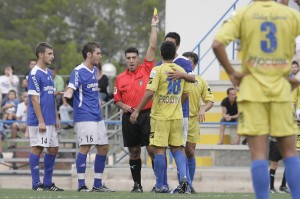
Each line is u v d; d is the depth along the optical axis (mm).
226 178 48250
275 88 21234
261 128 21234
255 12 21500
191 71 36688
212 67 59688
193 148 39438
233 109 53219
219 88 55375
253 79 21391
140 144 38719
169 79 34906
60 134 57469
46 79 38875
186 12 60688
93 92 39094
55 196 32000
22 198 30500
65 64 155125
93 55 38875
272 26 21438
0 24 169500
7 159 54688
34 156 39281
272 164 44406
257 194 21281
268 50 21406
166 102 35094
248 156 51594
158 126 35219
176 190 36125
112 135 55000
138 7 176500
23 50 156750
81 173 39344
